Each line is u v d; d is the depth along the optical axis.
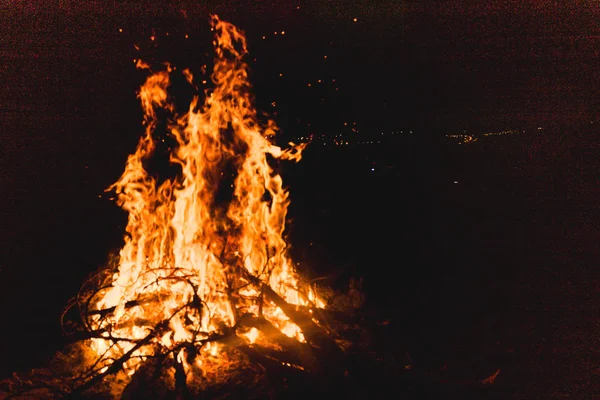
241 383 2.90
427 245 5.97
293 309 3.32
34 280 4.96
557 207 7.43
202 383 2.91
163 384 2.87
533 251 5.60
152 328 3.24
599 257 5.29
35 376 3.03
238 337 3.11
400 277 4.88
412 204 8.16
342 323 3.49
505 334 3.65
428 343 3.49
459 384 2.97
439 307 4.12
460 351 3.39
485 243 5.96
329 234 6.45
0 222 7.30
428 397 2.84
